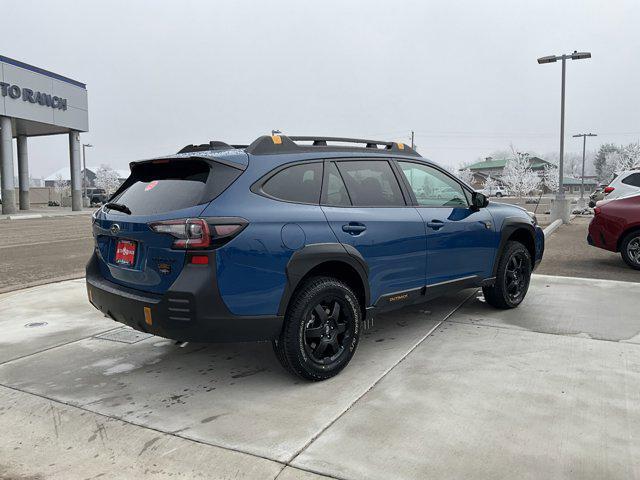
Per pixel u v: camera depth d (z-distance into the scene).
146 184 3.89
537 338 4.64
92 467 2.76
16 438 3.08
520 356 4.19
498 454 2.74
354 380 3.78
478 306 5.81
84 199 49.31
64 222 24.09
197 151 4.16
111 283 3.86
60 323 5.50
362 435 2.97
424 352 4.33
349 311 3.91
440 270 4.71
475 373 3.85
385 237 4.16
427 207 4.68
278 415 3.26
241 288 3.35
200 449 2.88
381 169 4.46
